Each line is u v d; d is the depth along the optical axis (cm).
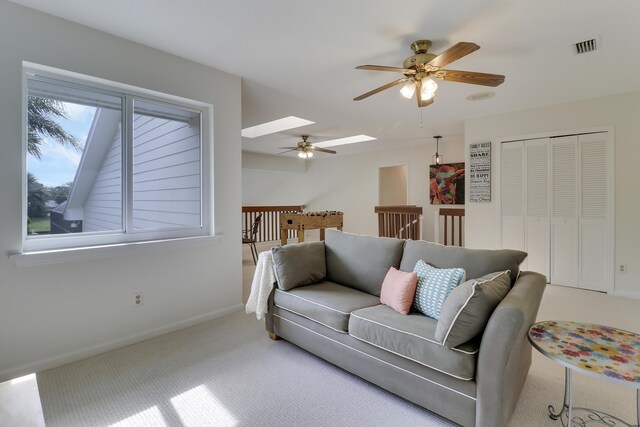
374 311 203
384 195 828
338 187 881
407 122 512
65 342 222
